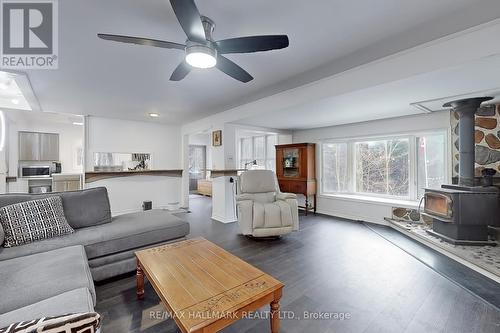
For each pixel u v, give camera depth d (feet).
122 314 5.82
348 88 8.52
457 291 6.84
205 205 21.15
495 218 9.39
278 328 4.82
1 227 6.31
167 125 19.83
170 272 5.29
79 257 5.71
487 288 6.98
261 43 5.28
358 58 7.59
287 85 10.10
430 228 11.93
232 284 4.81
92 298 4.32
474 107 9.83
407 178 13.93
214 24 5.66
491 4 5.00
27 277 4.66
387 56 7.43
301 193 17.15
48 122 19.67
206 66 5.81
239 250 10.08
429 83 7.74
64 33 6.03
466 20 5.58
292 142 19.39
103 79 9.24
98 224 8.35
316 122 15.46
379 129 14.55
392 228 13.23
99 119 16.78
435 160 12.88
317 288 7.02
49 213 7.23
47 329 2.06
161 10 5.16
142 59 7.51
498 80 7.53
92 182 16.12
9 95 12.98
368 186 15.72
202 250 6.59
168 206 19.26
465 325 5.43
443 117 12.17
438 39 6.41
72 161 20.86
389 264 8.64
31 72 8.43
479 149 10.87
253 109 12.67
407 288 7.01
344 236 11.98
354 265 8.56
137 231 7.88
